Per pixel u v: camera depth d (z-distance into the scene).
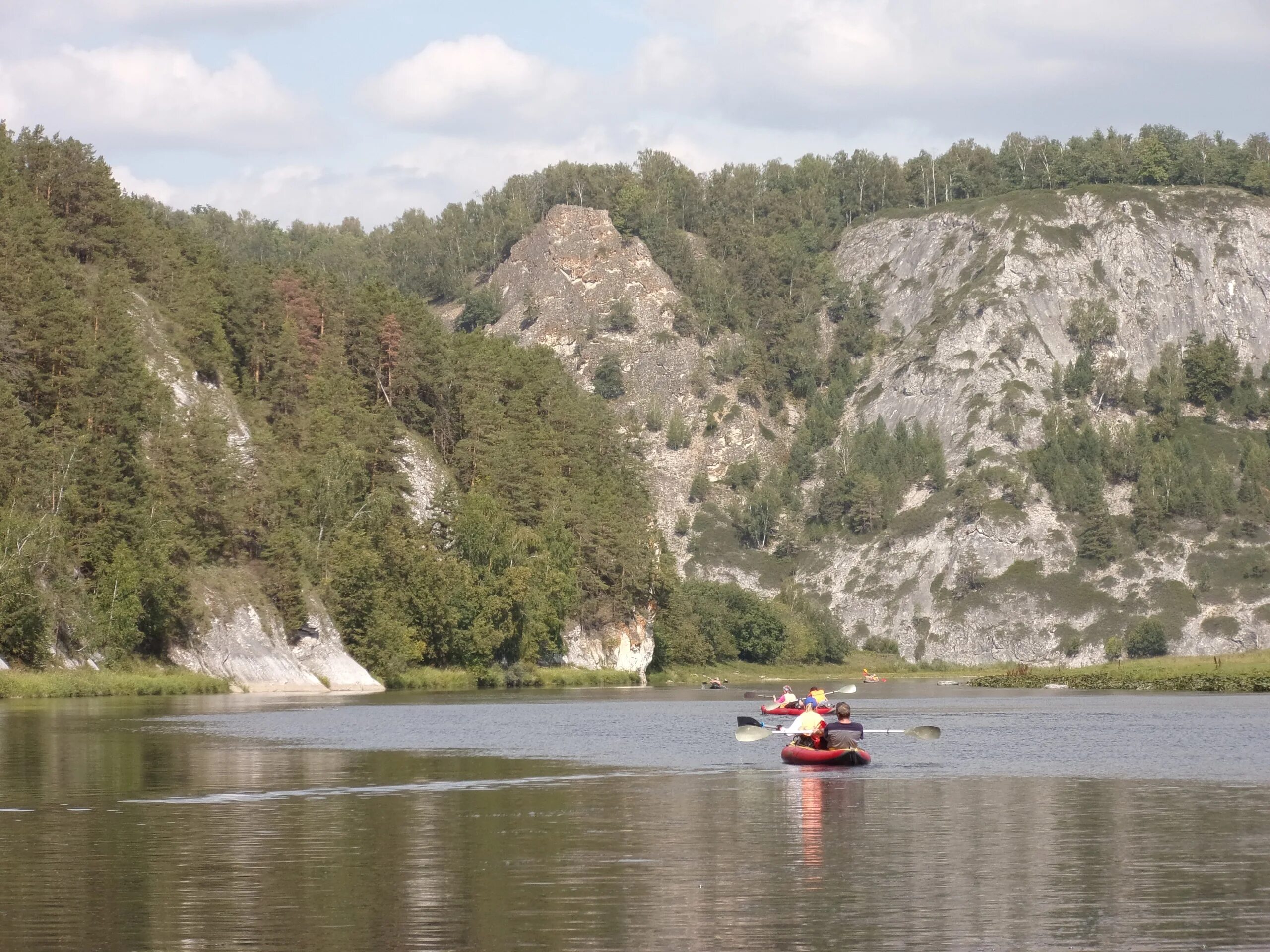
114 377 154.50
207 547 158.62
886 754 61.44
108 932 25.56
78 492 143.62
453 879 30.38
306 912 27.09
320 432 192.50
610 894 28.64
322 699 131.38
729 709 112.38
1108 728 78.62
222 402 185.00
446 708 111.31
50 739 70.56
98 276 187.38
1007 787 47.44
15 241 165.00
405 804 43.25
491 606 189.38
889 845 34.72
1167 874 30.59
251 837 36.34
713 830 37.53
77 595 136.12
